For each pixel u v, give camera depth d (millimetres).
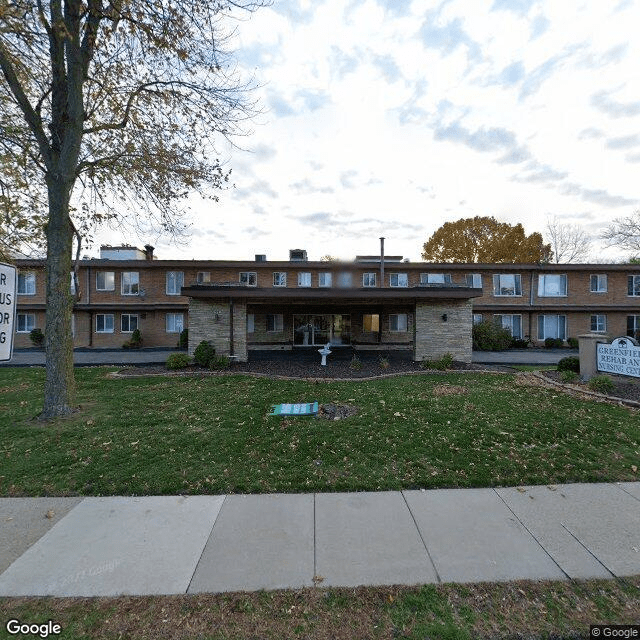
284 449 5453
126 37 7676
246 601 2693
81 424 6676
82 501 4117
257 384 10266
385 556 3172
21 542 3389
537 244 38750
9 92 7996
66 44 7086
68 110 7395
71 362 7508
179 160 9258
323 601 2695
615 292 23219
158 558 3164
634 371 9125
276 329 22391
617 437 5859
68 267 7625
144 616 2578
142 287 22578
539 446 5512
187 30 7125
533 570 3004
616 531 3527
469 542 3363
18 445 5672
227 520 3738
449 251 40594
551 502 4055
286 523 3676
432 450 5383
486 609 2633
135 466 4934
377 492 4293
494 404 7883
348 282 23531
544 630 2475
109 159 8711
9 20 6191
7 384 10648
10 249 10820
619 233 26828
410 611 2615
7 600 2719
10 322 2625
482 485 4445
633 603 2680
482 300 23344
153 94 8648
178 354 13234
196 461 5074
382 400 8242
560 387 9695
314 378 11258
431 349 14805
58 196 7488
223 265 22625
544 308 22734
